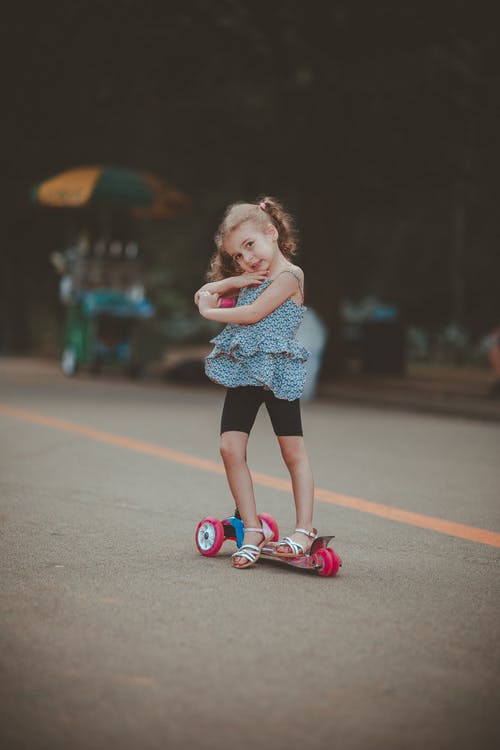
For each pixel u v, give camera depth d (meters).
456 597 6.54
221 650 5.38
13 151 36.44
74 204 28.64
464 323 47.09
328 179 28.06
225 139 28.56
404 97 26.20
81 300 28.88
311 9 24.94
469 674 5.09
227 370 7.32
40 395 22.33
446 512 9.71
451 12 24.50
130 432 15.77
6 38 29.50
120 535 8.30
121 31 27.81
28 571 7.03
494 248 49.38
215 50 27.34
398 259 53.59
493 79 25.73
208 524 7.54
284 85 26.55
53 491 10.47
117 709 4.59
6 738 4.29
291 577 6.99
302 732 4.38
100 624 5.80
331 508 9.83
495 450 14.49
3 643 5.46
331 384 26.61
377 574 7.15
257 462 12.89
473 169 27.94
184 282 54.09
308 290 29.00
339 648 5.45
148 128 33.78
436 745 4.28
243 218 7.25
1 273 47.47
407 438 15.82
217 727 4.41
